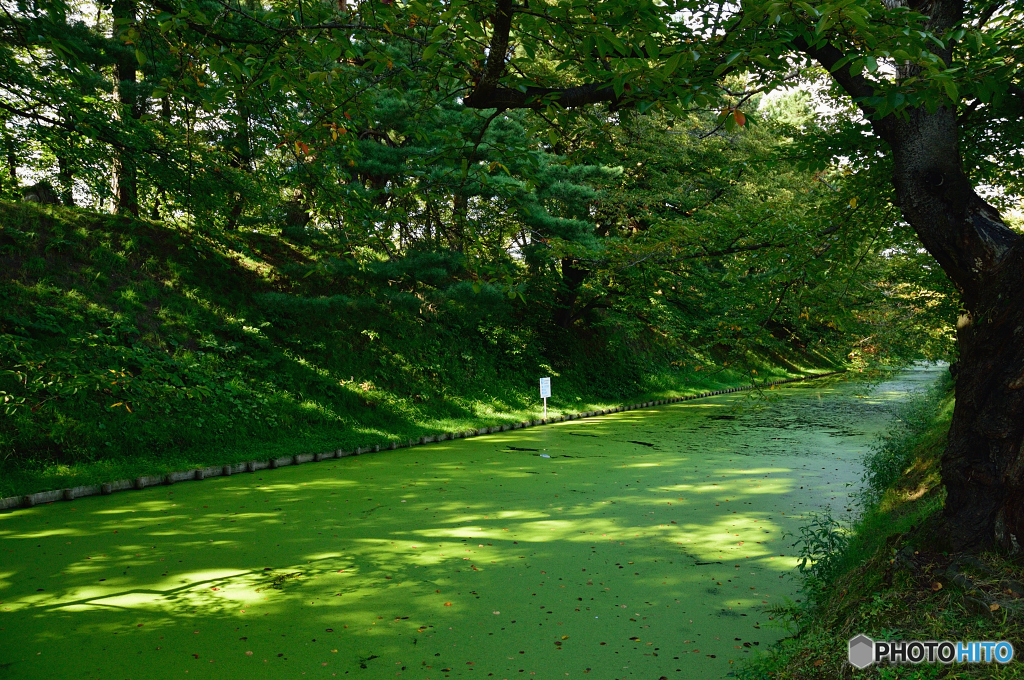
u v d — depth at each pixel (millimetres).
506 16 3270
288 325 13750
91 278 11805
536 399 17141
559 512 8078
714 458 11586
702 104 3305
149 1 4621
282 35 4035
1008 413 3719
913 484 6871
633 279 8094
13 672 4203
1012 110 5922
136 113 10250
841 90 7480
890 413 17422
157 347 11469
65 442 9227
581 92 3719
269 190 8297
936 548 4000
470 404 15461
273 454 10914
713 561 6320
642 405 19438
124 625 4887
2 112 6738
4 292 10555
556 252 7152
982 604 3385
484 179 4699
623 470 10570
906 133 4129
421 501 8562
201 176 7457
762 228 6719
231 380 11820
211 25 3805
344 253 6430
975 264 3982
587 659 4391
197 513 7926
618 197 15508
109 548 6637
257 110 6398
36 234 11773
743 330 6672
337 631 4812
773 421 16328
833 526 7207
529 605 5273
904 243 7902
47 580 5777
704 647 4543
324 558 6391
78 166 7566
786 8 2848
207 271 13586
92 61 8992
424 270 12258
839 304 7102
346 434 12406
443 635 4750
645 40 3164
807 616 4758
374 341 14898
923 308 8430
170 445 10219
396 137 12391
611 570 6078
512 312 18734
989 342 3838
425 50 3256
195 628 4852
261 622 4957
